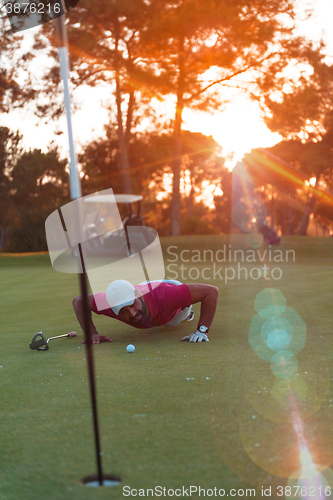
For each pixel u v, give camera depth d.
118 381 2.88
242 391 2.63
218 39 18.97
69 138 1.66
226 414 2.30
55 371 3.17
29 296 7.50
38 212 23.98
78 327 4.89
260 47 18.89
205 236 19.56
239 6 18.08
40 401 2.57
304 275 9.70
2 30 16.23
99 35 18.50
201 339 3.96
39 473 1.78
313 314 5.21
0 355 3.70
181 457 1.87
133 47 19.11
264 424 2.17
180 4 17.86
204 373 3.00
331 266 12.02
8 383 2.92
